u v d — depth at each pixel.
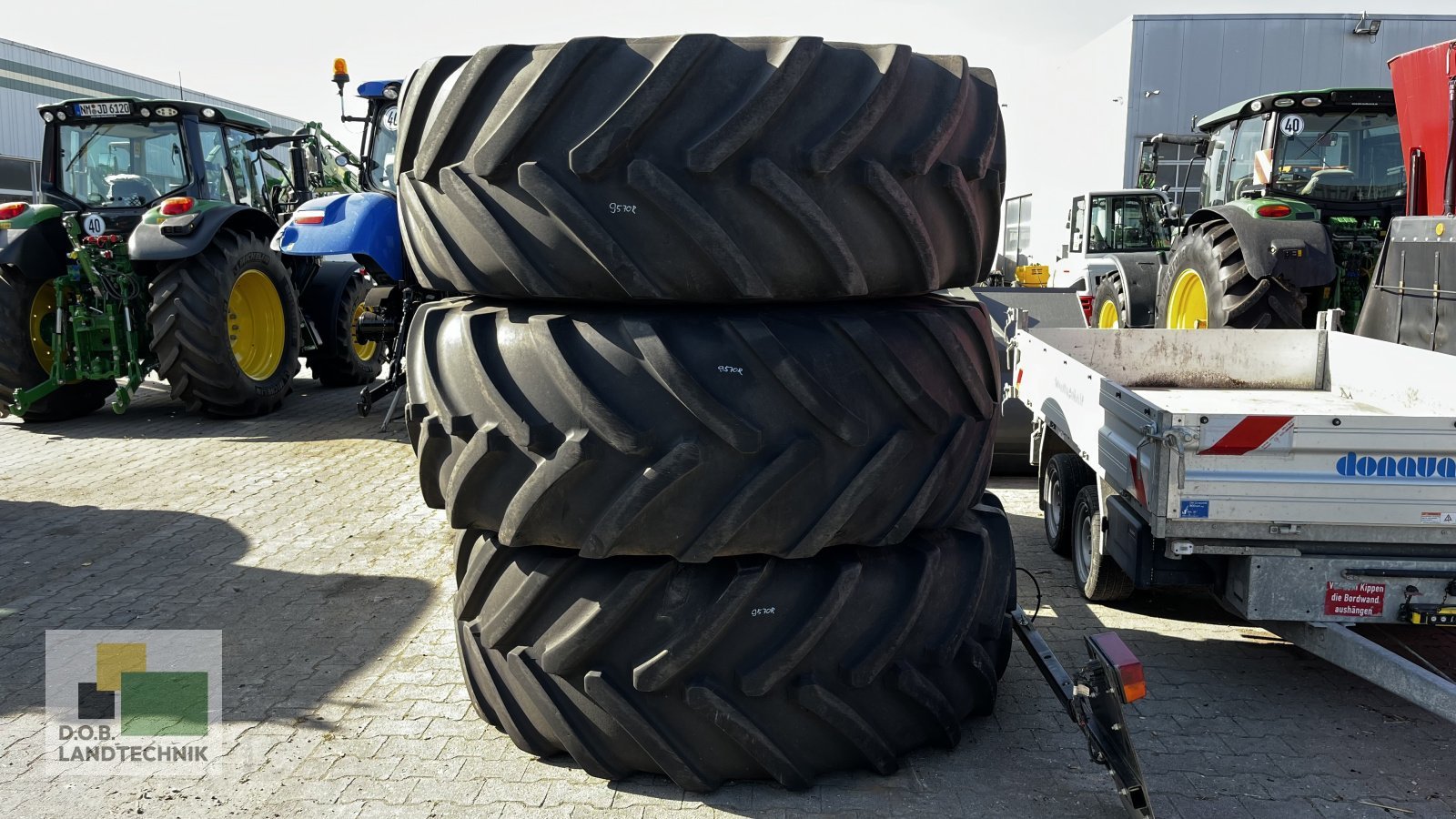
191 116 8.59
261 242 8.43
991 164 2.87
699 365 2.52
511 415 2.60
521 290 2.62
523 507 2.63
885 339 2.65
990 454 3.08
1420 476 3.05
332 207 7.00
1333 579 3.14
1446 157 5.85
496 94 2.57
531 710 2.91
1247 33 15.50
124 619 4.21
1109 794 2.86
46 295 8.23
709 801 2.81
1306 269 6.25
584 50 2.45
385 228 7.06
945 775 2.96
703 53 2.42
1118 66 16.16
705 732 2.76
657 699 2.73
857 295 2.65
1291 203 6.68
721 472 2.55
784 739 2.80
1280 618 3.17
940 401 2.78
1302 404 4.61
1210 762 3.04
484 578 2.92
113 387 8.66
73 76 21.67
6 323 7.75
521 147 2.50
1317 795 2.86
